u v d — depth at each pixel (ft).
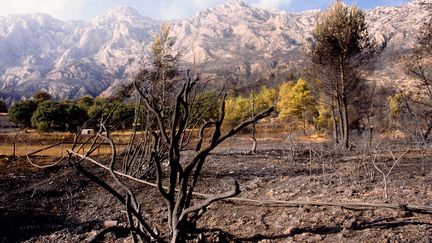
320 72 71.72
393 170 32.71
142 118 33.09
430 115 54.29
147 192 30.48
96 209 27.17
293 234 15.76
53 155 60.59
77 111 122.62
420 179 26.91
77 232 21.57
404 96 56.95
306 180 30.17
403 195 21.15
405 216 17.02
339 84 69.82
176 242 10.85
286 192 26.20
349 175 30.55
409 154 44.09
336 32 69.31
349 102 76.23
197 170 11.71
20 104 135.44
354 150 56.54
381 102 83.25
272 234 16.22
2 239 21.35
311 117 114.52
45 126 117.80
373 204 18.43
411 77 58.13
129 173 35.40
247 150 69.36
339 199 21.06
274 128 125.70
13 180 38.17
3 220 24.59
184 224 11.26
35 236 21.58
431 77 56.29
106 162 48.32
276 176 36.70
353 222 16.15
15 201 29.50
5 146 84.07
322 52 71.46
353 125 91.15
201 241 15.11
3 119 188.96
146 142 34.17
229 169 42.83
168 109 25.81
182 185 11.07
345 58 70.13
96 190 33.09
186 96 10.44
